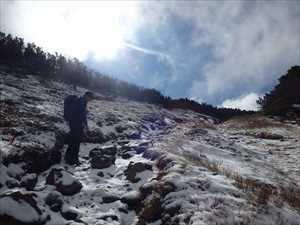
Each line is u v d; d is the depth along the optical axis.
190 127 18.28
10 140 9.50
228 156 11.71
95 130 14.09
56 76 36.09
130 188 8.12
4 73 26.27
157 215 6.55
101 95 32.28
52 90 24.22
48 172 9.02
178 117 30.12
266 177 9.33
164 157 9.30
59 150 10.88
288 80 35.88
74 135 10.32
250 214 6.04
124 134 15.00
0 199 5.79
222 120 39.97
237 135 18.83
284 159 12.84
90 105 22.28
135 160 10.15
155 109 32.72
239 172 9.29
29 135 10.45
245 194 6.96
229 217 5.88
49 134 11.38
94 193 7.75
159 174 8.19
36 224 5.83
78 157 10.74
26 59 37.22
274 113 27.77
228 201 6.47
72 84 33.91
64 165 9.91
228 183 7.46
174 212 6.25
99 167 9.64
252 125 22.61
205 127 19.22
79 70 39.34
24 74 29.52
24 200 5.98
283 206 6.88
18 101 15.74
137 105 31.50
